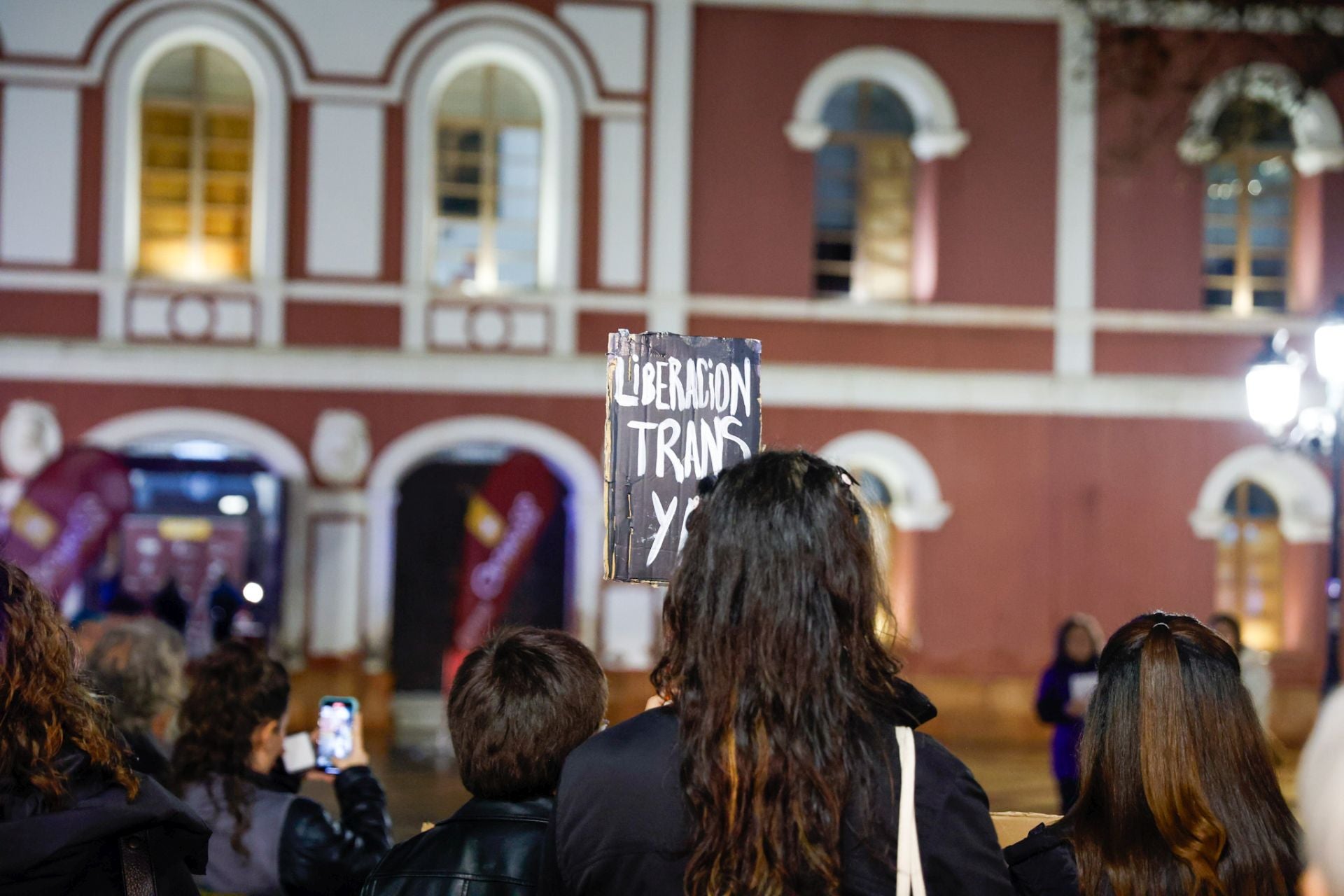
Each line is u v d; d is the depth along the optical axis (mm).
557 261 14422
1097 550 14852
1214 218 15344
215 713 3488
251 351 14047
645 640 14344
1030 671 14711
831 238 15039
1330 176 15195
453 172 14602
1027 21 14961
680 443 3145
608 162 14492
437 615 15484
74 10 13914
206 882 3398
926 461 14719
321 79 14188
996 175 14906
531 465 13664
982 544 14766
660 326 14445
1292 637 15203
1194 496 14977
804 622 2000
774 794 1950
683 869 1995
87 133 13945
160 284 14016
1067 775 7590
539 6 14414
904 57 14820
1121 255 14992
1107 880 2609
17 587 2119
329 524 14102
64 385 13898
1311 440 10594
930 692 14570
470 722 2705
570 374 14375
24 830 2010
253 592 14117
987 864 1997
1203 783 2609
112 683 3971
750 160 14672
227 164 14273
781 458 2139
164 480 15078
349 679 14047
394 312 14266
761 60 14711
